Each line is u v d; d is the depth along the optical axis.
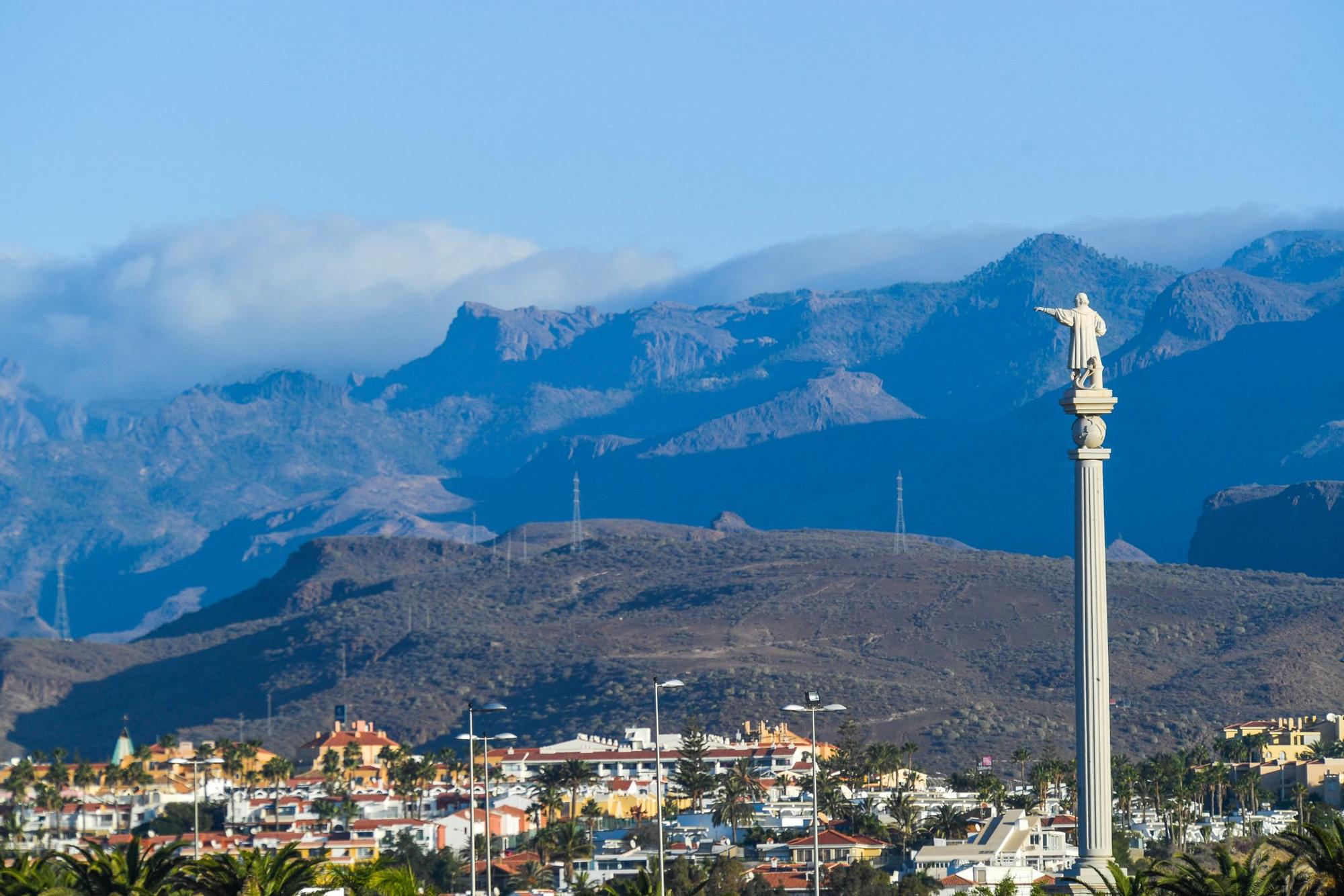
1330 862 150.25
